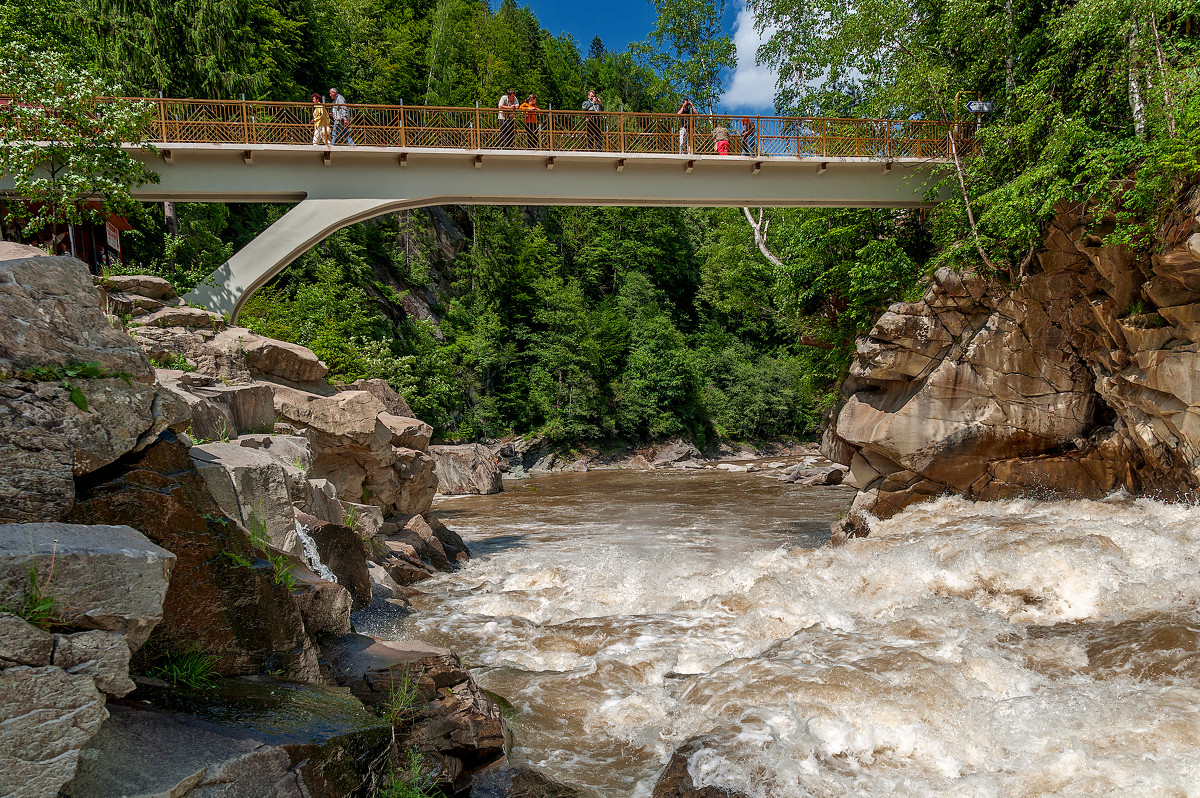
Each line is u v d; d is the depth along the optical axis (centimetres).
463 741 534
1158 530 1079
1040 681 660
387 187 1841
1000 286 1412
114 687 311
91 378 400
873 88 1867
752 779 510
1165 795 457
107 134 1453
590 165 1898
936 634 786
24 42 2114
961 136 1753
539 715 670
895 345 1470
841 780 511
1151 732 539
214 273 1777
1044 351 1407
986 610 876
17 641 279
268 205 4003
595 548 1609
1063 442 1424
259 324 2569
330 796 362
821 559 1159
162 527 418
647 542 1686
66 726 285
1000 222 1364
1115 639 734
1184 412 1170
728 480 3366
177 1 2805
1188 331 1152
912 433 1449
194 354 1189
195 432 796
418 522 1444
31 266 387
